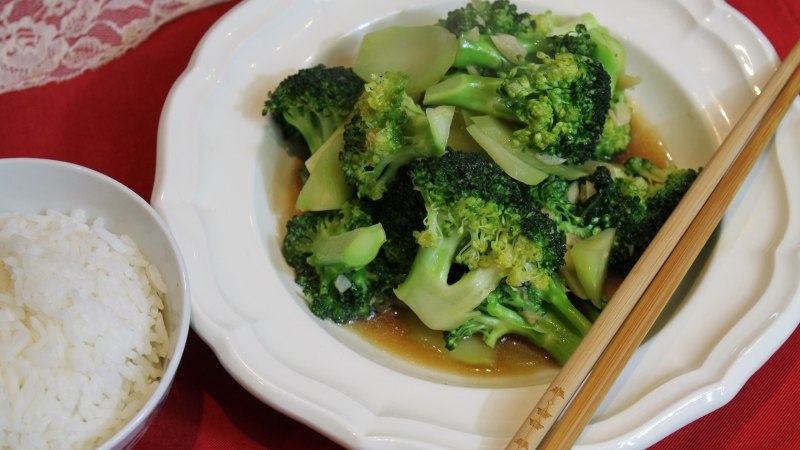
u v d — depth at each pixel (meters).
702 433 0.54
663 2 0.62
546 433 0.49
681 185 0.58
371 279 0.56
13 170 0.52
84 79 0.63
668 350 0.52
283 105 0.57
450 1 0.62
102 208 0.53
